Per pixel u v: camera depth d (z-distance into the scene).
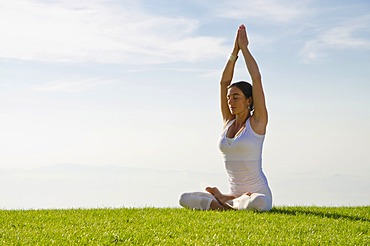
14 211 5.50
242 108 5.64
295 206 6.05
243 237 4.42
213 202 5.65
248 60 5.66
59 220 4.99
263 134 5.61
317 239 4.41
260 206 5.42
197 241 4.29
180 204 5.76
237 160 5.61
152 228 4.69
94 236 4.38
